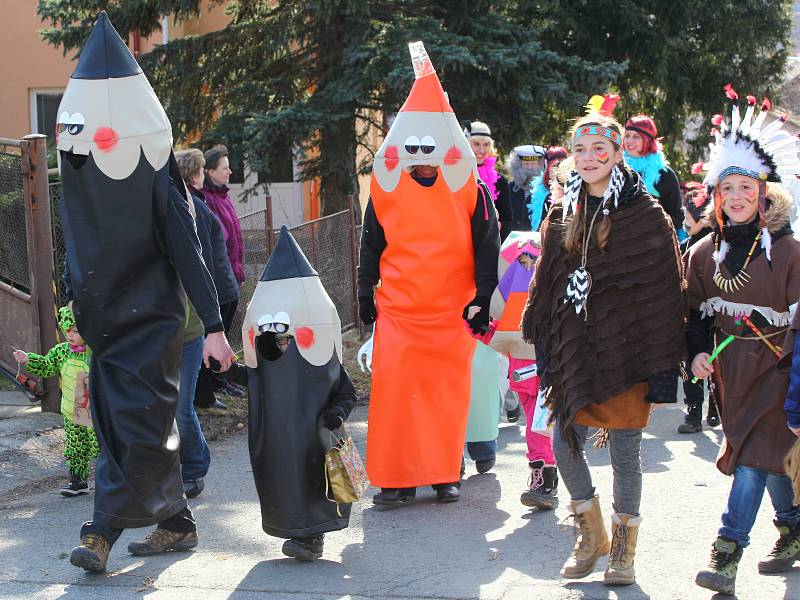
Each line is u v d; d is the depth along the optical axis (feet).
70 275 16.33
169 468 16.66
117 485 16.19
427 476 20.81
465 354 21.01
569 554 17.81
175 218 16.02
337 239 39.93
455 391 20.97
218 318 16.30
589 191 15.75
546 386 15.92
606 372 15.39
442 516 20.30
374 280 21.53
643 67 59.57
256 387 17.38
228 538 18.92
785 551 16.48
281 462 17.08
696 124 69.97
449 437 20.95
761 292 15.26
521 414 30.53
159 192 15.92
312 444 17.13
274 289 17.39
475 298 20.74
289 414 17.07
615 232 15.42
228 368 16.66
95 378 16.43
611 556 15.99
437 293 20.67
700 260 15.84
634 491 15.92
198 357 21.31
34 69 62.49
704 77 64.28
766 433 15.28
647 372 15.34
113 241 15.88
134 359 16.15
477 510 20.68
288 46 49.24
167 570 17.08
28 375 26.81
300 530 17.13
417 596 15.76
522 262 21.07
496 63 44.73
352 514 20.56
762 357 15.30
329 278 39.01
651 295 15.38
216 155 29.04
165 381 16.33
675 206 29.17
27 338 27.14
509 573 16.83
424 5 48.52
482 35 47.03
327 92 46.62
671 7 58.18
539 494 20.38
